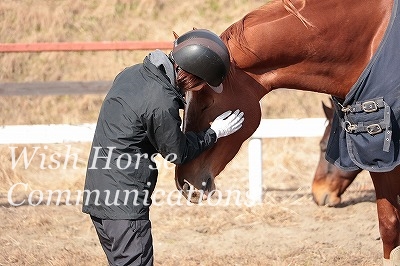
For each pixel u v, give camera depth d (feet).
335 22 16.55
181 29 50.03
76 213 29.17
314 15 16.51
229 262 23.16
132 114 15.88
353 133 16.88
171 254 24.22
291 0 16.70
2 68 47.19
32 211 29.27
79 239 26.03
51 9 50.96
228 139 16.55
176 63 15.38
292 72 16.72
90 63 47.55
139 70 16.34
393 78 16.06
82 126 29.94
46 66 47.32
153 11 51.31
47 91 37.17
